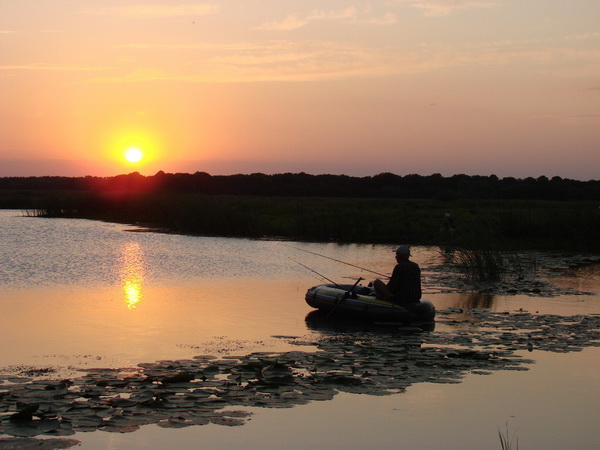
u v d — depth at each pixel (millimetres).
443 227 36062
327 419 8250
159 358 11023
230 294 17906
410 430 7988
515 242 33500
